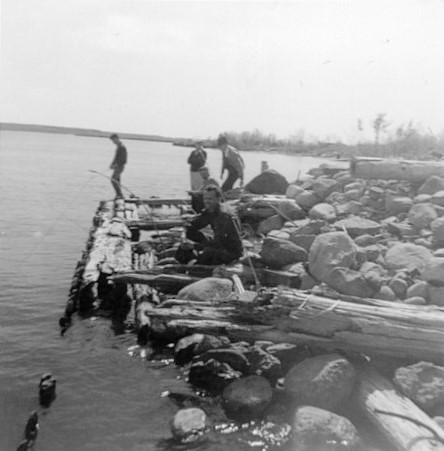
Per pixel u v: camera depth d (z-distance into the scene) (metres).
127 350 5.45
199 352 5.00
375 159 9.39
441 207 7.65
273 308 4.53
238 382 4.29
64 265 9.77
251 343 5.09
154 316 4.80
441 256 6.02
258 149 117.31
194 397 4.38
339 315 4.32
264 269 6.49
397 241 6.99
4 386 4.55
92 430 3.87
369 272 5.45
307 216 9.55
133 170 42.56
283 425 3.85
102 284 7.12
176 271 6.94
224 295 5.72
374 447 3.53
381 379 4.07
